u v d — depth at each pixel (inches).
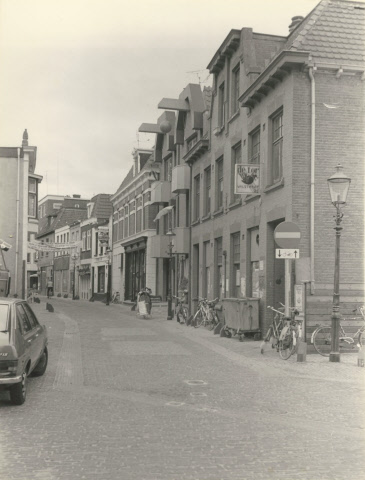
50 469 213.2
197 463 220.4
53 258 2790.4
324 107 573.0
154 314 1116.5
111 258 1898.4
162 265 1446.9
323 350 531.2
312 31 579.5
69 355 521.7
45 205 3161.9
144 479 203.5
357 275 565.9
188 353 536.1
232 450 236.7
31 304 1579.7
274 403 325.4
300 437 256.4
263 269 652.7
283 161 595.8
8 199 1360.7
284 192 590.2
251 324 641.0
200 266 980.6
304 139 572.1
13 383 310.7
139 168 1606.8
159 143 1365.7
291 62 561.3
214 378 405.4
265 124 655.1
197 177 1034.1
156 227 1464.1
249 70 703.7
